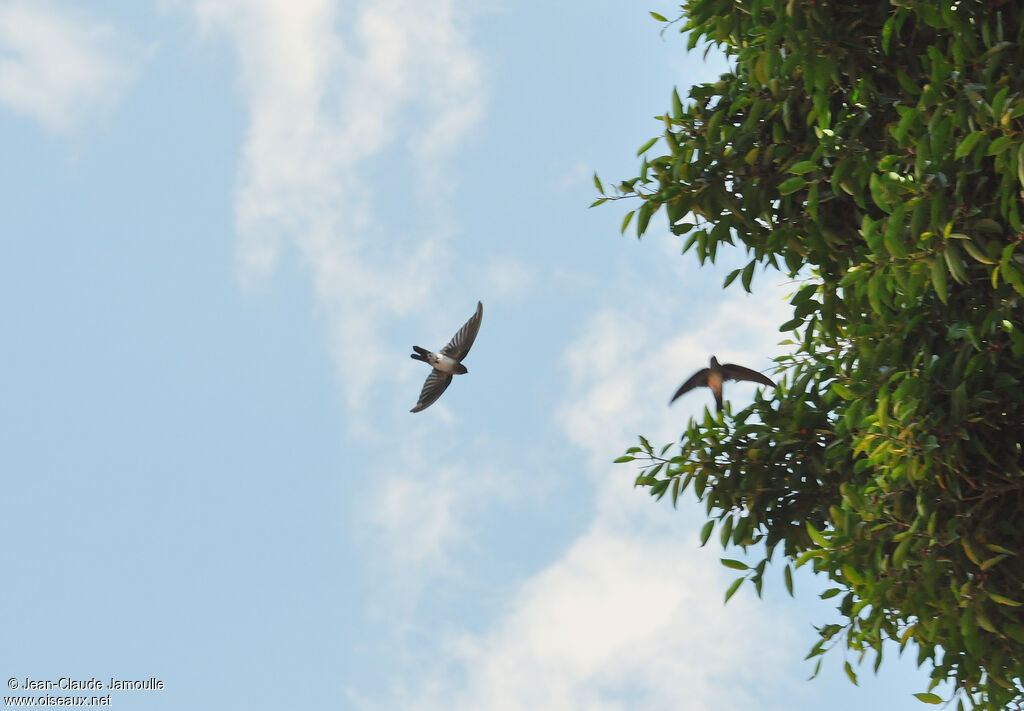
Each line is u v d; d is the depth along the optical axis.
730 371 14.93
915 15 12.27
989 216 10.98
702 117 14.14
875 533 12.26
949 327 12.02
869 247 11.77
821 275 14.23
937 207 10.66
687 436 14.74
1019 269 10.68
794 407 14.40
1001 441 11.95
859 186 12.14
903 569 11.85
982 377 11.97
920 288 11.35
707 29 14.02
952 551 11.77
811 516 14.56
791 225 13.31
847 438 13.67
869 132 12.77
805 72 12.07
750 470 14.52
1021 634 11.54
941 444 11.66
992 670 12.06
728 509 14.75
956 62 11.20
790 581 14.34
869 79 12.44
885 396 11.54
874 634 12.17
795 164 12.51
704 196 13.51
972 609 11.54
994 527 11.82
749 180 13.45
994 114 10.19
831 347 15.09
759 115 13.31
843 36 12.24
